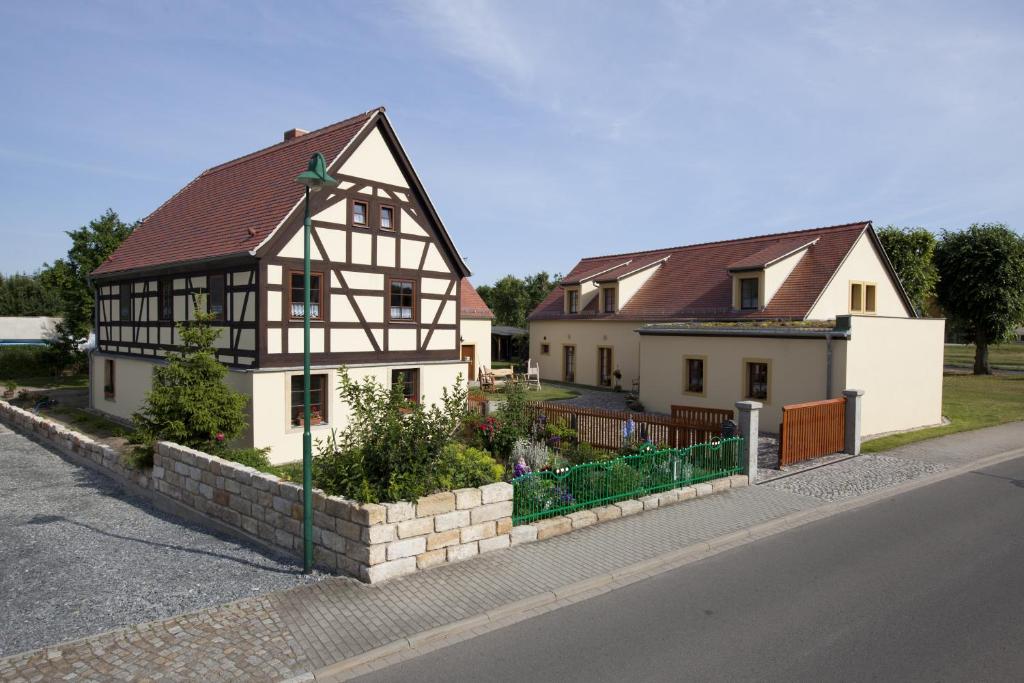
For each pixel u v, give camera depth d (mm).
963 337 40625
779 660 5449
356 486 7438
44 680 5039
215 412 11547
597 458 11867
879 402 17234
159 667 5242
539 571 7375
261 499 8539
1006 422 19516
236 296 15359
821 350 16703
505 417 12883
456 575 7230
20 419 18469
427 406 18062
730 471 11711
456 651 5625
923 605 6586
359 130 16312
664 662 5418
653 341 21750
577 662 5422
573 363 32375
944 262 37812
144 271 18516
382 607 6387
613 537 8625
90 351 22578
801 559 8008
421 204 17953
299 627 5949
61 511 10398
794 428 13336
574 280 32156
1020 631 5992
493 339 44344
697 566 7773
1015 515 9938
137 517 10070
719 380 19531
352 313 16391
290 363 15164
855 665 5359
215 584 7043
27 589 6996
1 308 50438
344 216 16156
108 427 19234
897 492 11414
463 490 7730
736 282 24703
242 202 17812
